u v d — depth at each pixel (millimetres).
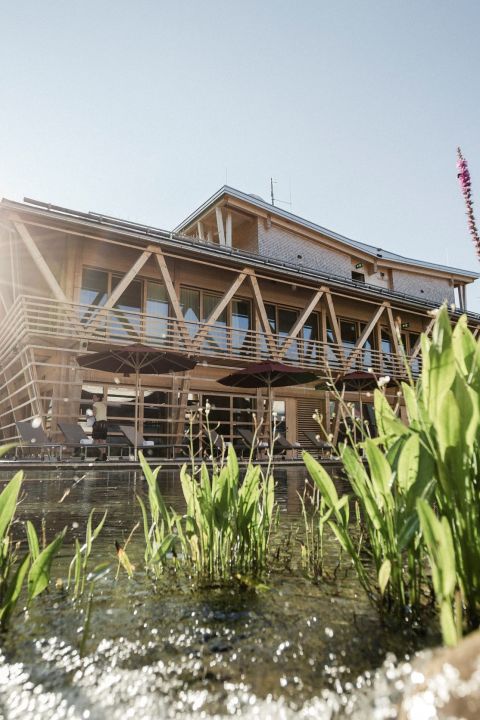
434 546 858
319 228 21234
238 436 15648
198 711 744
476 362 1239
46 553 1286
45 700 796
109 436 13102
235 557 1777
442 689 541
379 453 1319
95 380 13648
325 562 1894
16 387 16016
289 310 18609
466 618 1057
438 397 1122
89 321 12656
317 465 1473
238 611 1277
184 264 16016
